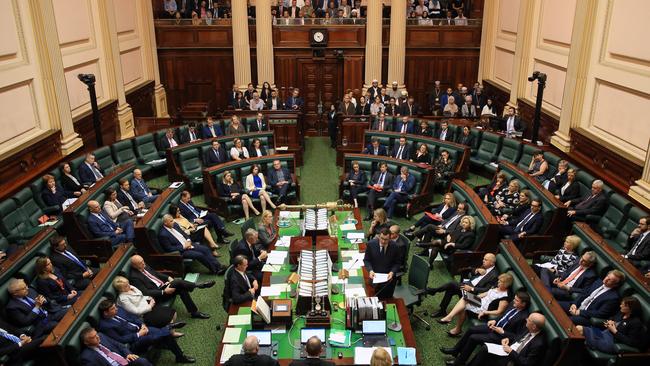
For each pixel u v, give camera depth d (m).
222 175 10.48
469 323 6.74
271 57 16.16
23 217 8.49
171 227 8.07
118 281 6.29
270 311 5.77
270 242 7.87
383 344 5.44
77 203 8.44
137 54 15.91
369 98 14.66
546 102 12.60
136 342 5.93
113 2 13.70
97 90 13.13
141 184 10.14
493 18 16.09
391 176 10.74
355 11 16.55
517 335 5.84
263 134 12.57
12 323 5.97
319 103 16.94
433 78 17.06
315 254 6.57
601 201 8.58
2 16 8.99
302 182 12.39
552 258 7.75
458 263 8.05
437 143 12.00
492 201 9.75
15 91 9.32
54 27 10.34
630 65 8.98
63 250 7.20
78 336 5.34
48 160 10.18
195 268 8.55
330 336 5.51
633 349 5.62
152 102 16.75
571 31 11.17
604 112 9.86
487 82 16.45
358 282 6.59
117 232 8.55
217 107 17.34
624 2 9.16
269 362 4.96
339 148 13.53
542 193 8.82
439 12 17.34
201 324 7.14
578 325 6.02
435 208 9.92
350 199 10.86
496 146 12.01
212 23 16.45
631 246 7.58
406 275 8.23
